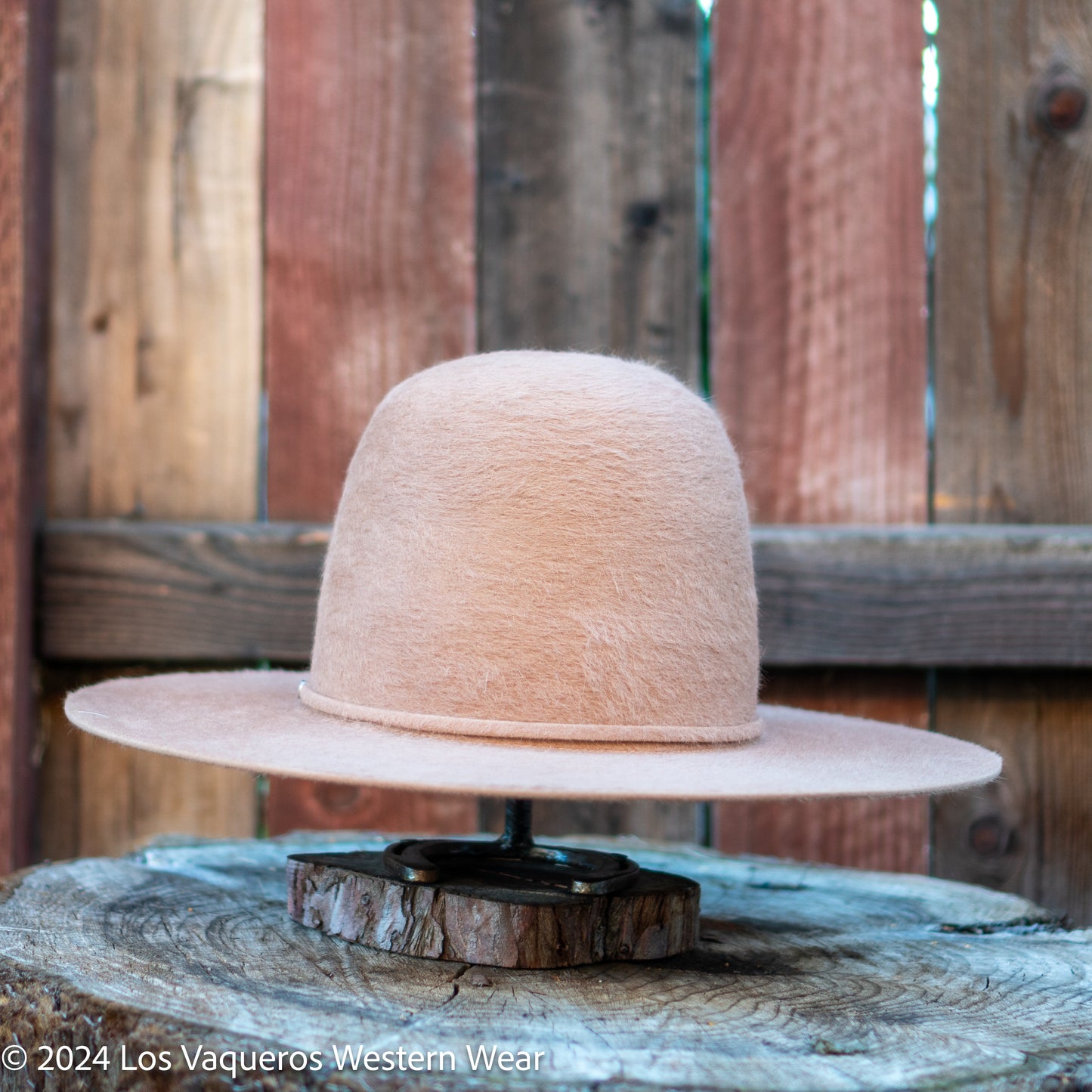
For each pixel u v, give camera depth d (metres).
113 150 1.79
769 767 0.88
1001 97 1.80
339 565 1.02
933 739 1.14
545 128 1.80
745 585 1.03
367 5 1.79
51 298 1.77
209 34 1.79
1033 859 1.78
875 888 1.34
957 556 1.71
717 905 1.23
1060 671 1.78
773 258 1.79
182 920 1.04
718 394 1.79
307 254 1.78
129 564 1.70
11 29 1.63
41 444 1.71
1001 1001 0.90
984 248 1.80
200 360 1.79
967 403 1.80
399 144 1.79
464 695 0.89
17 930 0.97
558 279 1.80
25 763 1.65
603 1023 0.81
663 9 1.80
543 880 1.02
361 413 1.79
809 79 1.79
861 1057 0.75
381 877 0.99
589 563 0.91
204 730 0.90
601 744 0.89
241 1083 0.72
